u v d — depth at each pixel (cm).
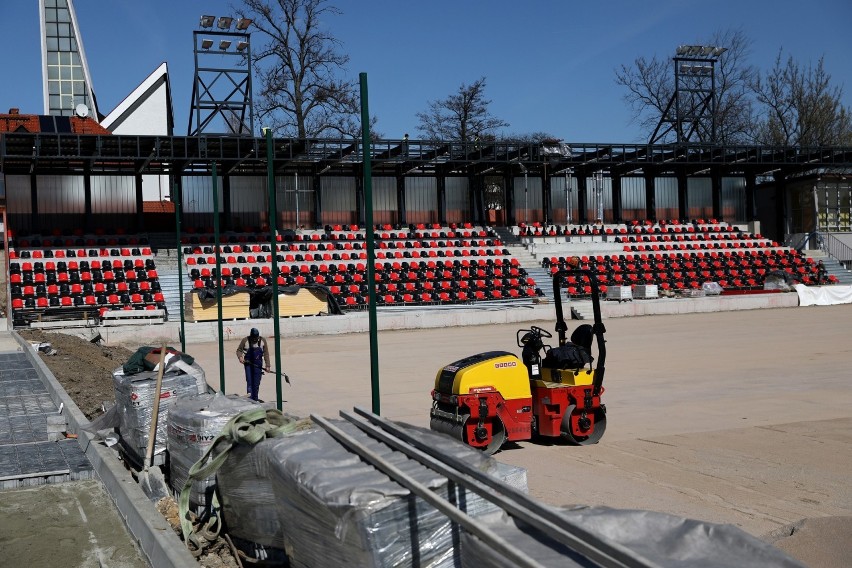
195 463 775
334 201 4600
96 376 1905
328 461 566
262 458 668
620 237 4953
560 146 4369
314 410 1568
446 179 4834
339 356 2625
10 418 1453
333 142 3912
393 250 4422
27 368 2123
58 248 3916
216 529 762
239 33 4356
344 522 488
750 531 788
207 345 3138
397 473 500
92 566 759
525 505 432
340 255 4288
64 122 5016
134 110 6294
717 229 5247
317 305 3688
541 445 1221
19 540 835
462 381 1138
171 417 891
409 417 1472
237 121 4788
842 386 1764
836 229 5338
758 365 2144
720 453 1141
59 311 3506
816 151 5022
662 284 4659
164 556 691
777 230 5478
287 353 2766
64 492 1010
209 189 4356
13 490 1021
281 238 4353
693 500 902
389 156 4103
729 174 5347
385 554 477
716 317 3847
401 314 3638
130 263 3928
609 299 4325
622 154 4684
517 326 3650
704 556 411
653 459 1112
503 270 4441
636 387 1802
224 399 927
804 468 1045
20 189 4059
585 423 1196
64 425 1285
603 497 919
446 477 504
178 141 3734
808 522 799
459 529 490
